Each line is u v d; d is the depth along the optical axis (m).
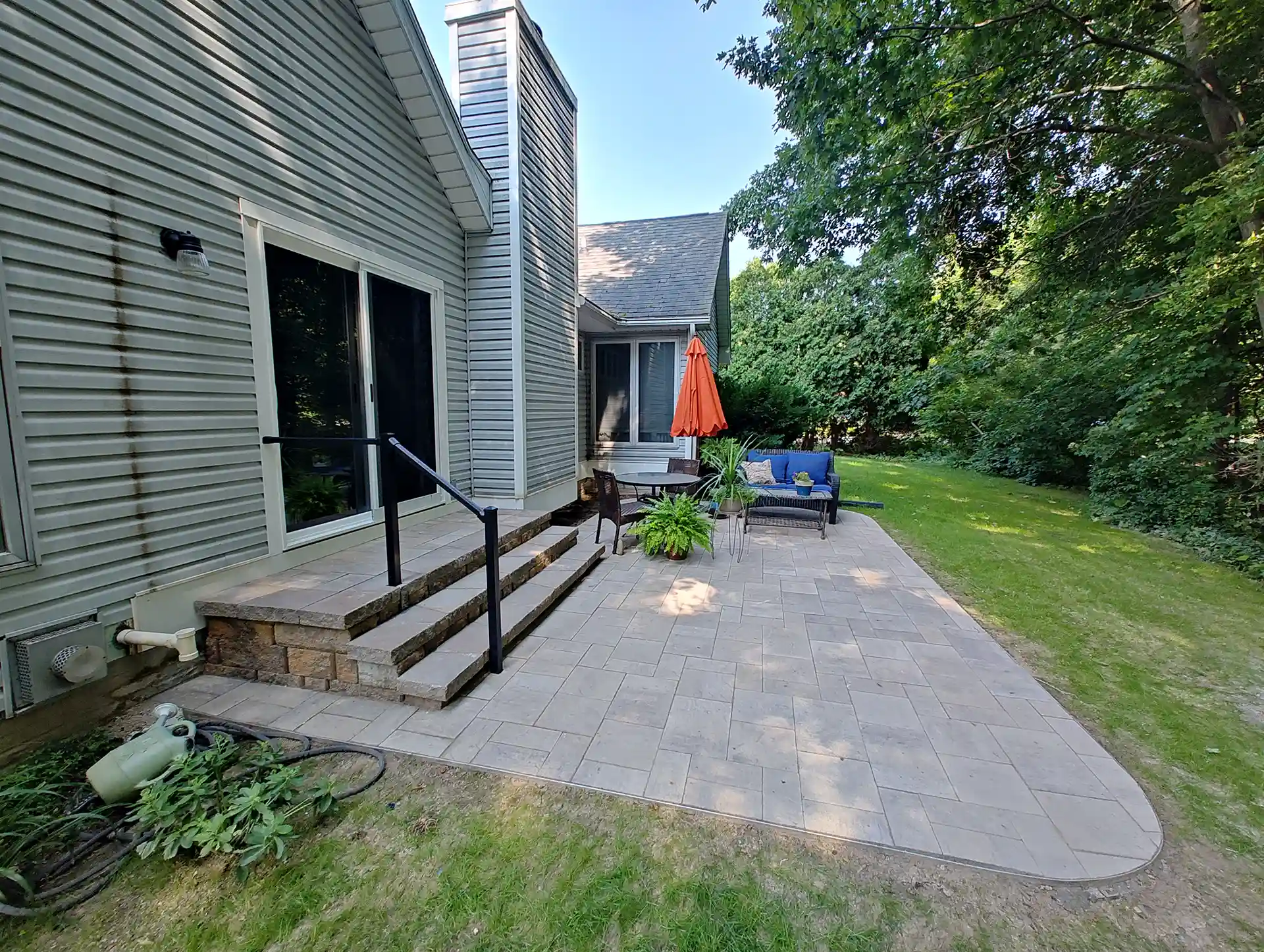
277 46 3.12
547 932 1.46
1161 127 6.39
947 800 1.99
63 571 2.18
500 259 5.11
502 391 5.24
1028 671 3.05
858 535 6.39
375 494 4.08
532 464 5.55
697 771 2.13
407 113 4.22
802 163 8.59
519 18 4.88
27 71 2.01
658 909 1.53
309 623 2.66
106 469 2.32
